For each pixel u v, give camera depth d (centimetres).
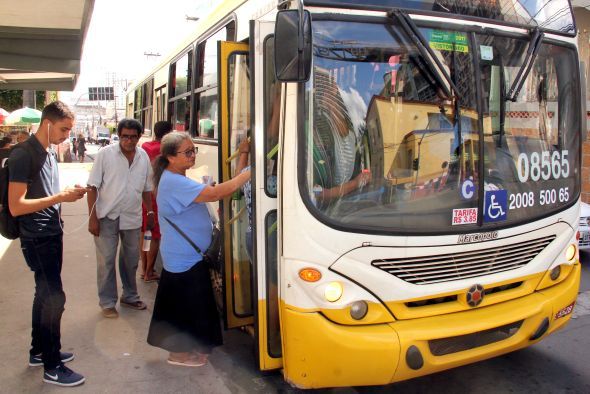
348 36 302
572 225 372
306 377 303
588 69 1073
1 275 636
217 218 464
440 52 321
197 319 385
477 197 327
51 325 369
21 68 1242
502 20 342
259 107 325
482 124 329
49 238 361
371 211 304
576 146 381
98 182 483
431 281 314
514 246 340
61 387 374
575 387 380
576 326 487
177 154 373
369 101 307
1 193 343
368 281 300
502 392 374
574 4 1056
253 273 335
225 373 399
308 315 297
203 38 542
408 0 315
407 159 314
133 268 521
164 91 768
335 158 301
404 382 388
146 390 373
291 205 298
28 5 898
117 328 479
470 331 309
